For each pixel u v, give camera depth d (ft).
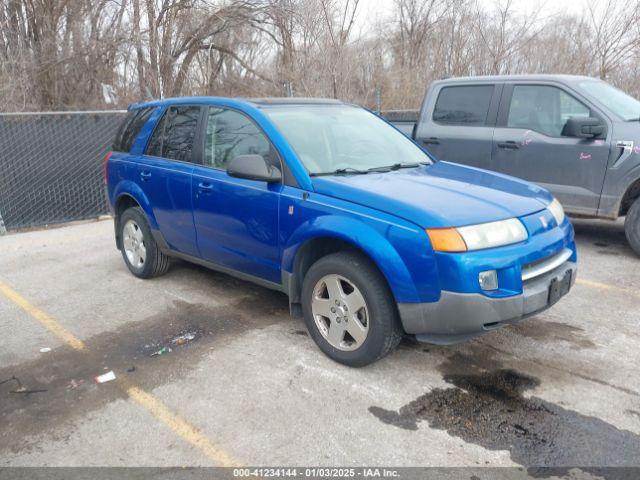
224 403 11.18
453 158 23.13
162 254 18.07
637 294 16.52
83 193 28.96
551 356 12.83
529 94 21.24
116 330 14.73
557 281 11.69
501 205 11.82
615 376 11.91
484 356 12.88
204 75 51.70
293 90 44.98
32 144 26.96
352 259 11.82
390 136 16.03
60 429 10.48
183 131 16.29
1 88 39.37
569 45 48.19
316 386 11.71
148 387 11.85
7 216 26.61
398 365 12.53
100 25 45.65
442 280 10.64
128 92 46.52
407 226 10.92
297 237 12.57
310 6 46.09
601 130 19.15
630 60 44.80
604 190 19.42
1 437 10.28
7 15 42.09
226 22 48.21
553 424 10.30
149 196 17.06
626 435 9.94
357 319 11.98
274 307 16.03
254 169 12.76
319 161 13.39
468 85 22.95
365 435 10.09
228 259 15.02
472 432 10.12
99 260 21.17
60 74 44.24
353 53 47.03
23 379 12.31
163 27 46.32
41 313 16.01
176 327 14.82
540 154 20.67
